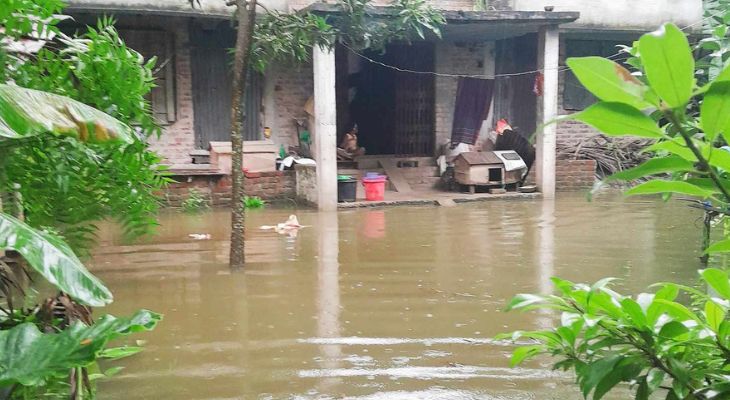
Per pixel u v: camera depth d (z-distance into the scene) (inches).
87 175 148.9
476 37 528.1
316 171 424.5
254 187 444.8
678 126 45.0
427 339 180.7
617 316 64.2
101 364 164.1
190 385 151.2
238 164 262.7
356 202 440.8
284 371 159.0
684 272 249.3
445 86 540.7
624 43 557.9
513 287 233.3
